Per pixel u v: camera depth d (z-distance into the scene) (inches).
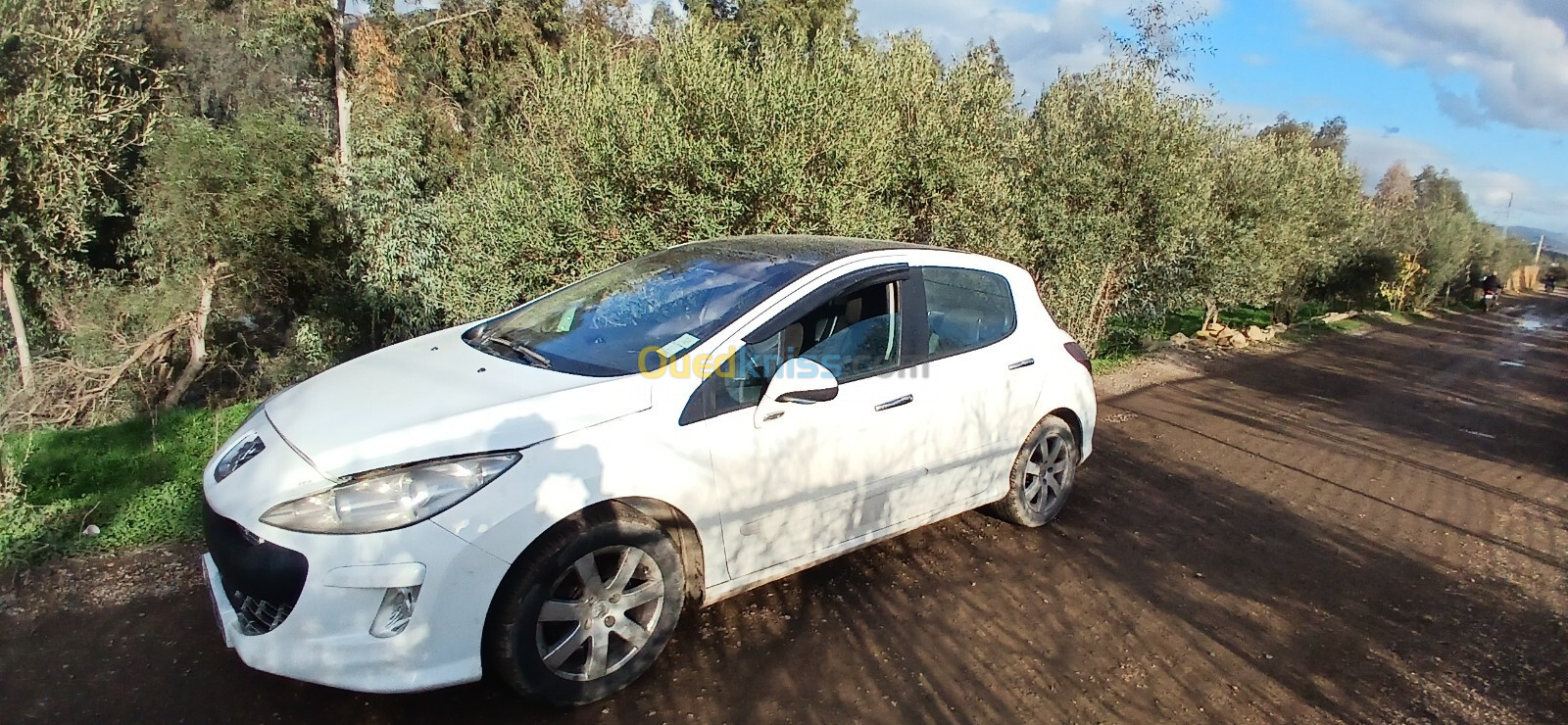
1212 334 567.2
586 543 109.8
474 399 115.3
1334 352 562.6
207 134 412.5
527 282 274.1
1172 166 382.0
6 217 339.6
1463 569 185.6
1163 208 379.2
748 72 263.1
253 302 457.1
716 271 151.0
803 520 136.3
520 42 619.8
